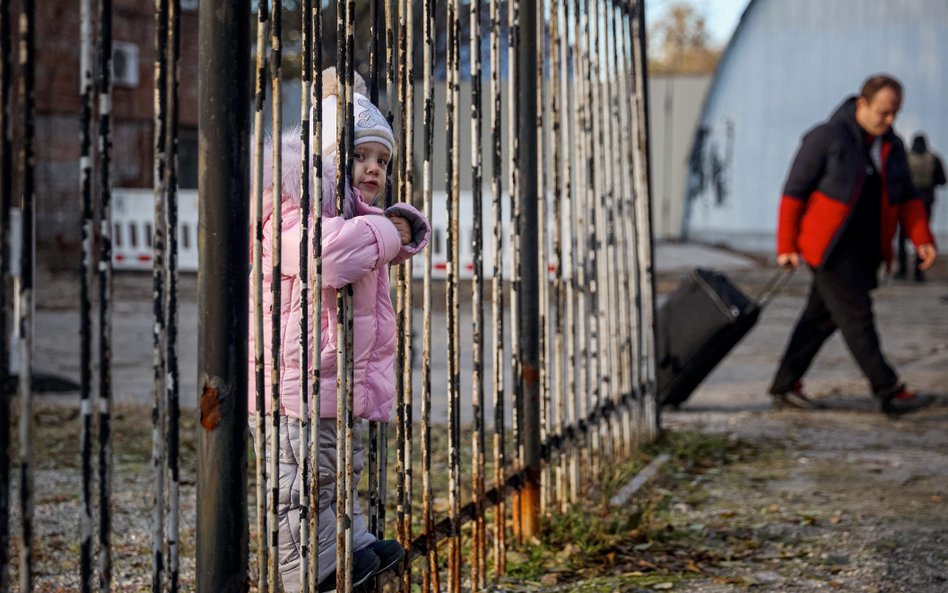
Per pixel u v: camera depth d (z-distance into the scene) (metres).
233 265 2.24
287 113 17.62
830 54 24.64
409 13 3.12
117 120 20.38
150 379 8.91
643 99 5.95
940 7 23.94
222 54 2.21
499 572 3.92
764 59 25.12
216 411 2.25
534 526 4.25
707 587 3.85
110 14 1.96
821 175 6.94
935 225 23.86
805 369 7.29
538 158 4.21
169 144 2.12
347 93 2.79
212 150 2.22
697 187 26.09
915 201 7.12
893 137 6.96
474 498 3.74
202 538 2.28
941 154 24.02
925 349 10.45
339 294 2.73
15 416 6.77
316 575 2.70
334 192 2.81
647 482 5.24
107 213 1.99
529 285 4.20
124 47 20.36
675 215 27.28
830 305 7.02
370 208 2.89
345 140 2.77
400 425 3.19
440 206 14.05
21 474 1.87
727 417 7.09
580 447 4.82
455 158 3.41
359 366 2.85
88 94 1.93
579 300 4.81
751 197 25.52
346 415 2.78
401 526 3.20
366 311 2.85
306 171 2.58
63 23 18.88
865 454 6.02
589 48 4.79
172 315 2.15
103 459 2.04
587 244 4.80
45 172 18.72
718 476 5.48
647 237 6.07
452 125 3.39
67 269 17.31
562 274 4.62
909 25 24.08
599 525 4.36
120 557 4.21
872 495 5.12
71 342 11.30
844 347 10.43
